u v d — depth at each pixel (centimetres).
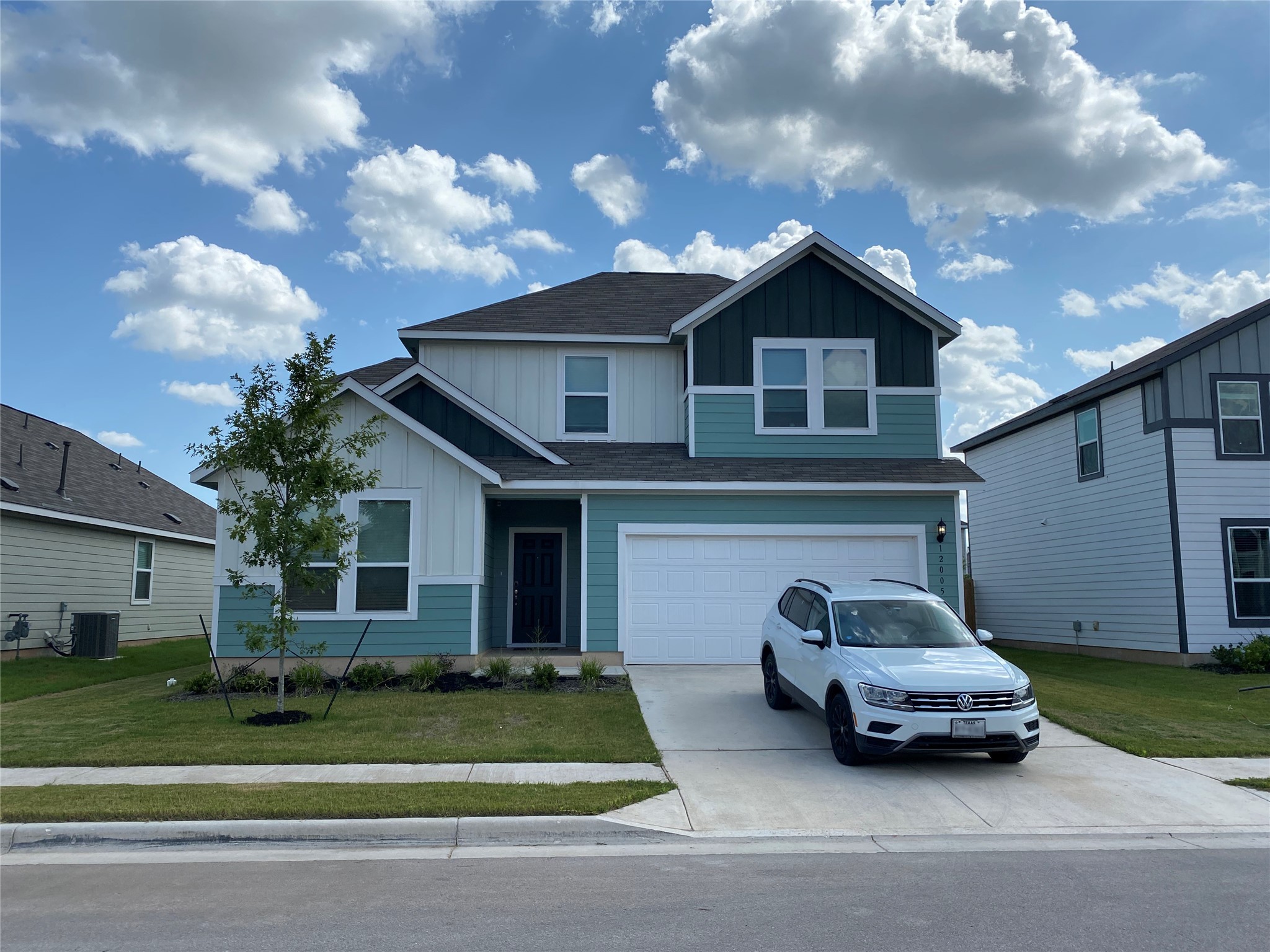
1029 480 2217
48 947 463
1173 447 1695
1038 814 745
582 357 1745
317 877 589
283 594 1082
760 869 609
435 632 1406
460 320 1766
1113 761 915
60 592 1945
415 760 883
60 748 927
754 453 1605
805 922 504
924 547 1516
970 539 2542
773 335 1631
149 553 2355
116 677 1616
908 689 825
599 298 1938
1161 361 1711
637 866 614
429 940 474
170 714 1116
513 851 655
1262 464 1705
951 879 587
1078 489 2002
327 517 1075
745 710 1123
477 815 703
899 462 1592
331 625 1397
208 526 2716
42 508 1833
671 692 1233
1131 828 715
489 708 1123
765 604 1495
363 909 524
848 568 1512
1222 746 967
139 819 687
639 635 1477
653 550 1498
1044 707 1175
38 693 1377
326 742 949
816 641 948
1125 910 527
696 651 1478
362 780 809
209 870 605
